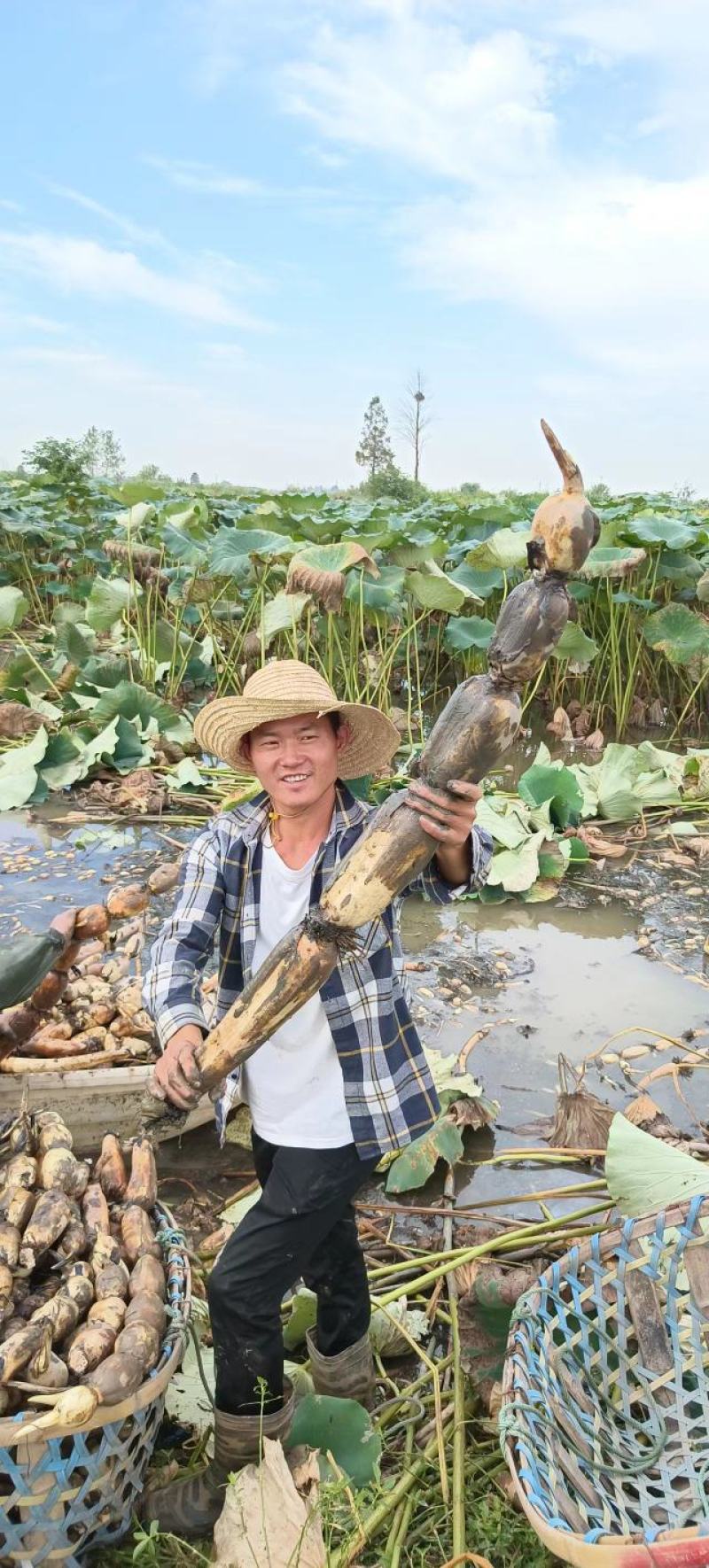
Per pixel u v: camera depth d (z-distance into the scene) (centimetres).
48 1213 214
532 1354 195
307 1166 196
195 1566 193
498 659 160
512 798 652
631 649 947
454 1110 339
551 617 158
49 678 882
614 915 522
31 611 1262
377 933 199
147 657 892
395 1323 242
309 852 204
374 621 824
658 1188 228
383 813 169
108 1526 192
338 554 690
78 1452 179
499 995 436
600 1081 374
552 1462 183
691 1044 398
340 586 675
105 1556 194
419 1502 203
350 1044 196
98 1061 313
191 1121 325
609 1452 198
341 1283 220
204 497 1268
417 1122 200
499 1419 185
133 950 405
